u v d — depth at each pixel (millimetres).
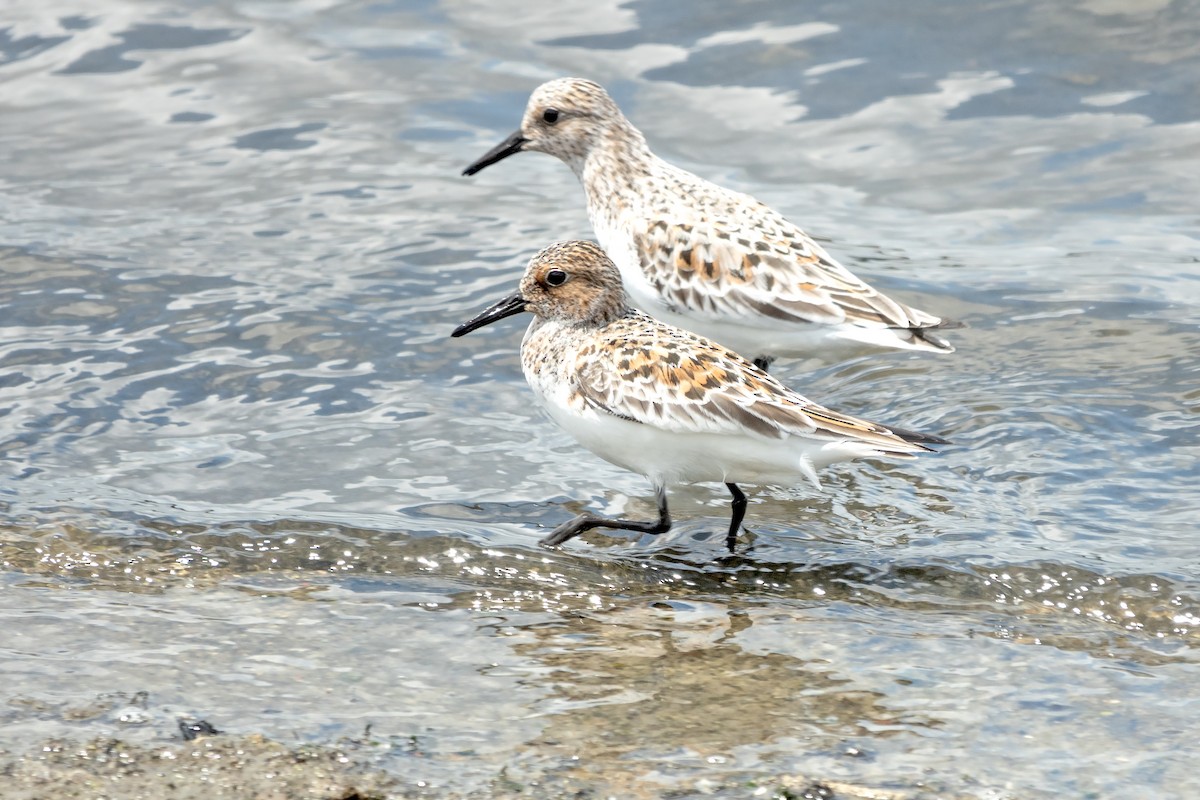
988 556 10602
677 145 18766
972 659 9164
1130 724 8336
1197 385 13273
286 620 9766
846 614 9906
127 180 17938
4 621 9664
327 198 17625
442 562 10742
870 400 13531
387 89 20078
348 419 13172
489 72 20391
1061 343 14367
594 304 11938
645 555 11031
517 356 14445
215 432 12875
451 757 8008
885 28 20719
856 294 13422
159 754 7992
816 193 17828
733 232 14078
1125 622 9773
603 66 20391
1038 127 18688
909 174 18125
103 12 21641
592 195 15328
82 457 12375
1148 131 18375
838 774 7824
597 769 7883
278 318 14945
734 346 14164
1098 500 11445
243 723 8344
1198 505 11289
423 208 17453
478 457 12562
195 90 19969
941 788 7695
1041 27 20359
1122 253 16188
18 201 17344
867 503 11711
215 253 16281
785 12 21266
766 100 19609
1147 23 20109
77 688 8727
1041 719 8406
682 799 7574
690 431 10727
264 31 21375
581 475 12336
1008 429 12648
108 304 15148
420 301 15406
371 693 8750
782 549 11000
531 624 9789
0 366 13875
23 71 20250
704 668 9078
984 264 16188
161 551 10812
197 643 9383
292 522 11227
